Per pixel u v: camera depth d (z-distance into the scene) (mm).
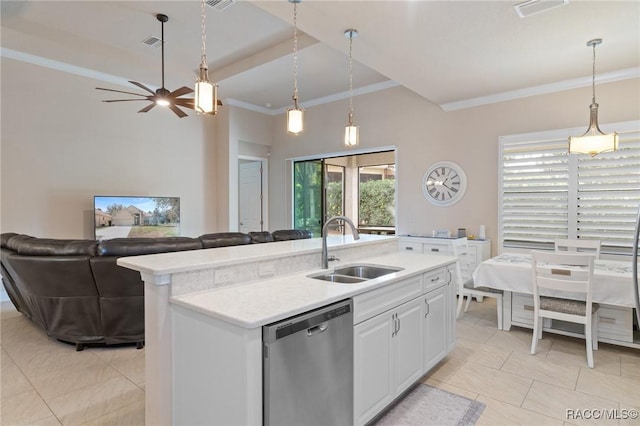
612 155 4176
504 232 4922
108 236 5496
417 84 4512
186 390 1755
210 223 7113
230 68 5551
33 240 3227
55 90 5184
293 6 2787
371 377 2045
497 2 2676
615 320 3188
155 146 6312
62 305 3148
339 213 8906
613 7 2719
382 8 2787
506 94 4852
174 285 1812
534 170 4688
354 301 1934
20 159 4895
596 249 3889
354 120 6438
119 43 4863
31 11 4047
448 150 5441
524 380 2668
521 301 3625
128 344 3355
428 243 5191
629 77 4078
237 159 7121
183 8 3982
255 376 1481
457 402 2365
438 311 2785
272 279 2227
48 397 2426
